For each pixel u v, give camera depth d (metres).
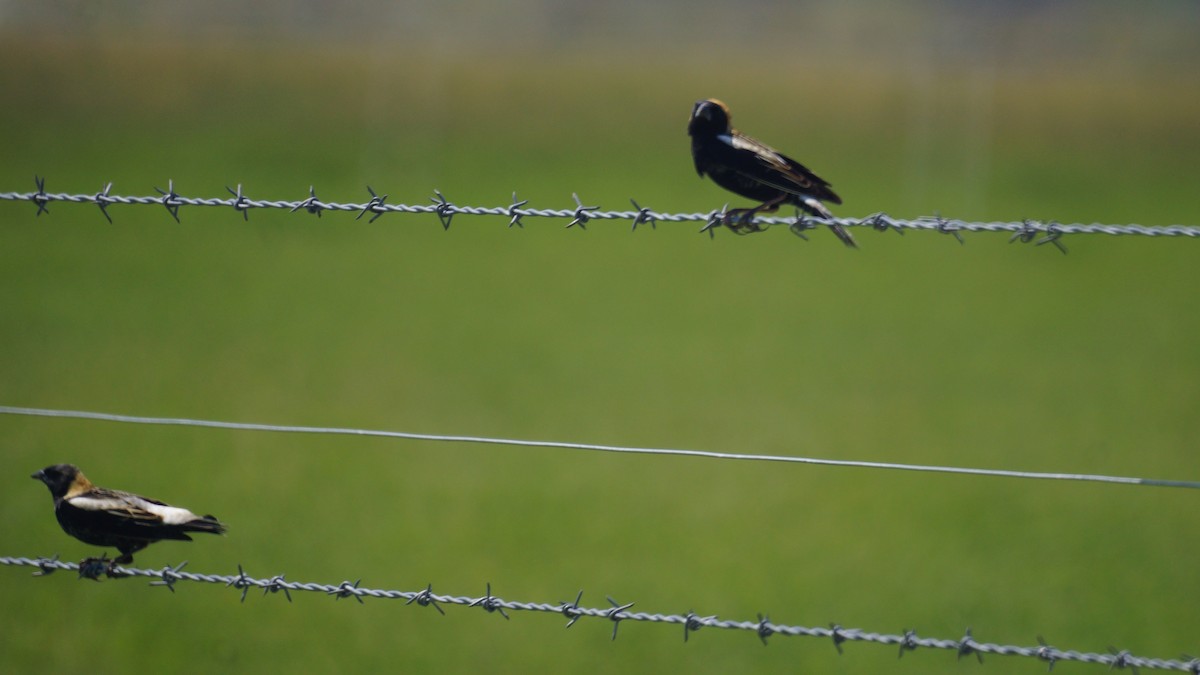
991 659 10.30
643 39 73.50
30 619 10.27
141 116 47.78
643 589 11.55
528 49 69.25
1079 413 17.00
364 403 16.86
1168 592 11.50
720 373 19.08
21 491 12.73
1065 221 33.06
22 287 22.72
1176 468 14.81
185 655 9.81
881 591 11.62
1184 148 49.06
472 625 10.61
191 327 20.44
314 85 55.53
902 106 55.38
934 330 21.94
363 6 69.81
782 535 12.91
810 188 6.62
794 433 16.23
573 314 22.73
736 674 10.00
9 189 32.19
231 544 11.92
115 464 13.75
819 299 24.38
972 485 14.37
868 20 79.38
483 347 20.17
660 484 14.39
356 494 13.48
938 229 5.27
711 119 6.73
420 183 36.34
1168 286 25.67
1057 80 64.44
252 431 15.30
